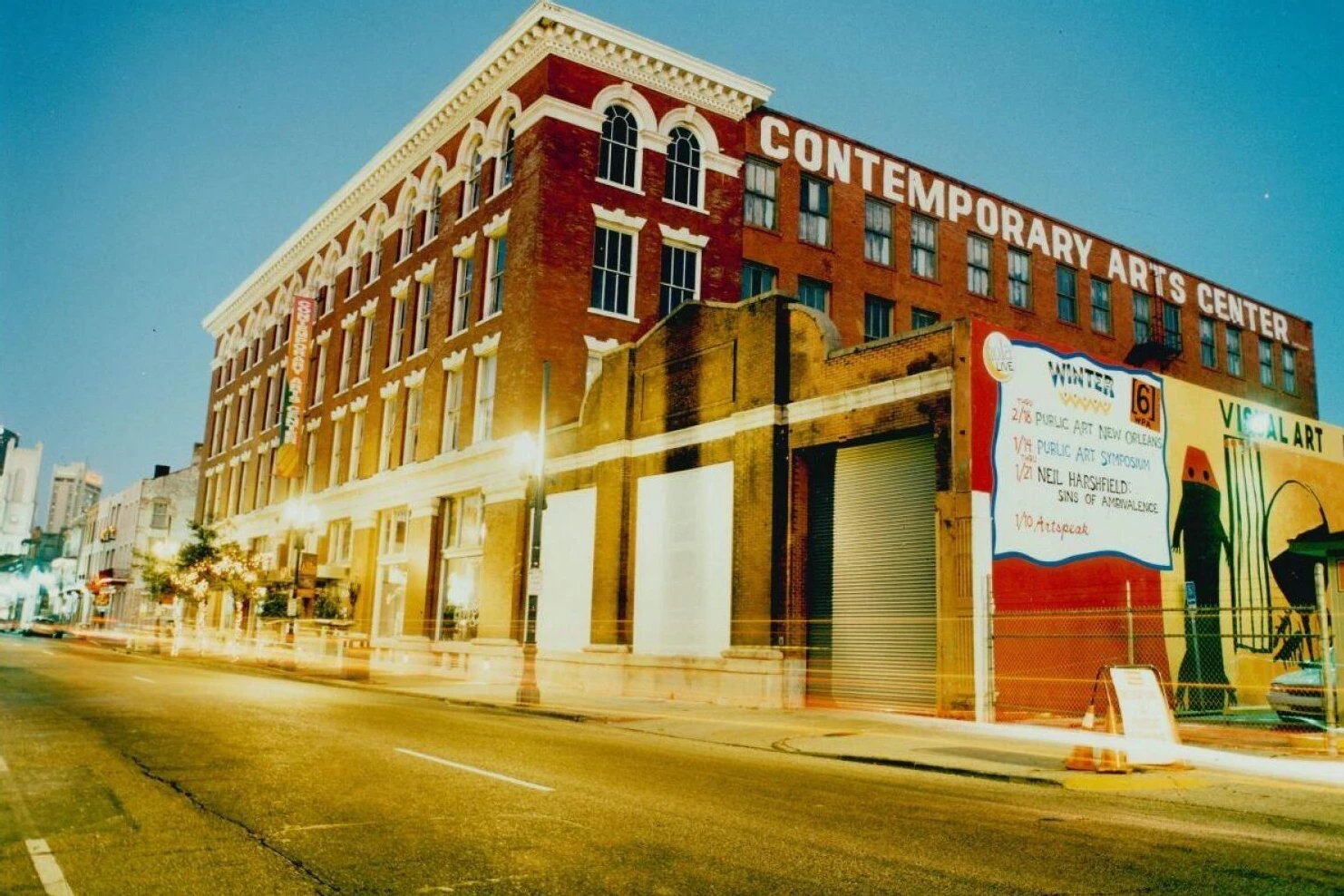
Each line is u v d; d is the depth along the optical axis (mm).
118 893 5238
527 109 29609
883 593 18766
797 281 34094
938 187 38500
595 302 28938
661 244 30203
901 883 5793
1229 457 22812
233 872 5637
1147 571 19984
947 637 16781
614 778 9469
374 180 39938
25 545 138125
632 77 30281
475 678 27641
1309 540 19250
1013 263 40281
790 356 20953
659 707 19438
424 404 33781
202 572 43281
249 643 43469
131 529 75688
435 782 8742
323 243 45062
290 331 47375
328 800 7773
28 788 8125
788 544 20250
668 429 23609
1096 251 43062
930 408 17750
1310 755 12719
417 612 31828
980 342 17562
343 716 14625
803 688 19828
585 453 26016
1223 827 7961
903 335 18500
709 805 8141
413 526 33062
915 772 11344
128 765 9344
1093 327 42188
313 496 41000
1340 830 7918
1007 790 9961
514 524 27609
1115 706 11672
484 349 30125
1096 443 19469
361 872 5688
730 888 5551
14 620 104750
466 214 32844
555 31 28828
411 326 35906
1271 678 22453
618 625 23781
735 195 31953
